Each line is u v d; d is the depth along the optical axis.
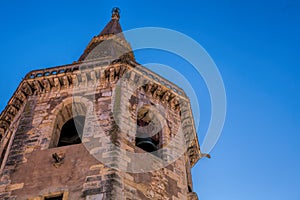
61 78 24.97
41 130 21.61
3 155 23.03
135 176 18.59
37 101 24.12
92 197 16.75
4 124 25.22
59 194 17.48
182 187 20.69
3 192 17.94
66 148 19.86
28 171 18.86
